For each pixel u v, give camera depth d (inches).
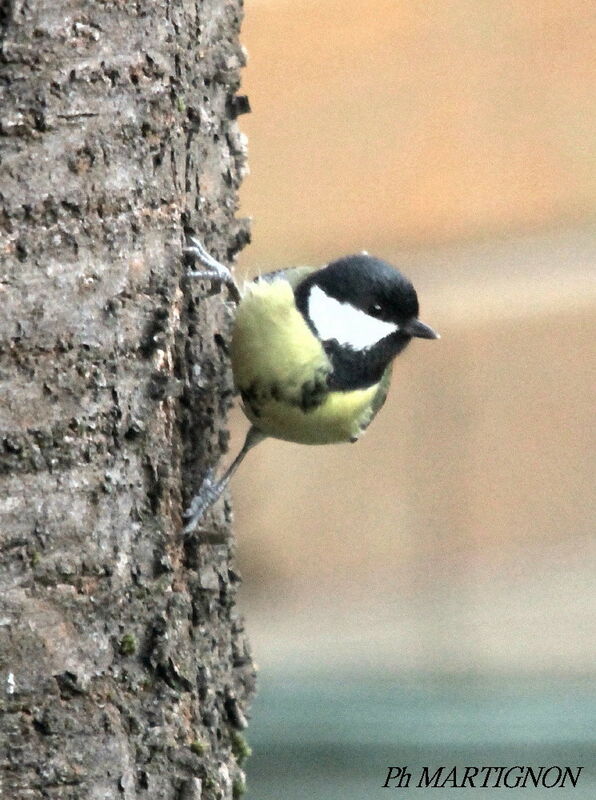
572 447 400.8
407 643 402.9
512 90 397.1
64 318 213.6
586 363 399.2
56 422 213.0
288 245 412.5
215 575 255.6
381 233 408.5
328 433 294.8
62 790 214.4
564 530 401.4
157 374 228.8
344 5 402.6
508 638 399.2
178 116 237.3
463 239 403.9
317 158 409.4
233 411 410.9
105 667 220.4
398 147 404.5
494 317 402.6
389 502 408.8
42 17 208.8
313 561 412.2
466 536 404.8
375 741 373.4
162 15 229.1
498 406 403.2
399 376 406.3
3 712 208.8
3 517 208.4
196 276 248.2
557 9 393.7
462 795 362.9
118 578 222.5
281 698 389.1
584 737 369.1
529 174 398.9
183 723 234.1
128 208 223.1
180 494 244.2
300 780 368.5
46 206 211.5
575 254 398.3
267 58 407.2
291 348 277.0
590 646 392.5
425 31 399.5
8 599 209.0
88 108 215.3
